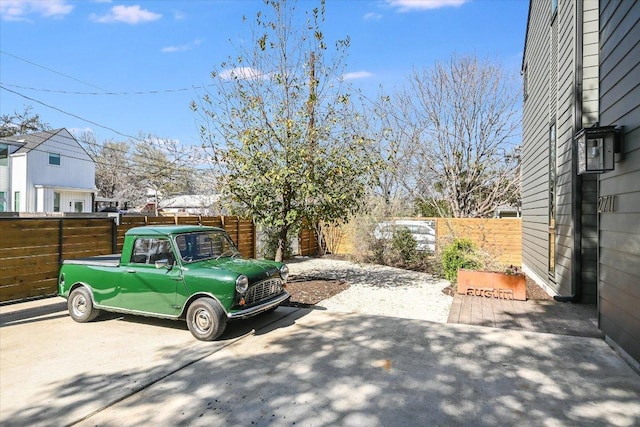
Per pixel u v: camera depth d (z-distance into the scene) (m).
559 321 5.51
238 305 4.73
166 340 4.80
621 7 4.08
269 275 5.33
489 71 20.38
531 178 10.45
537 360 4.02
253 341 4.72
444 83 20.80
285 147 7.14
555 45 7.93
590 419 2.84
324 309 6.45
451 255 8.46
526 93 11.51
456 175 20.97
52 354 4.30
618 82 4.16
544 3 8.91
